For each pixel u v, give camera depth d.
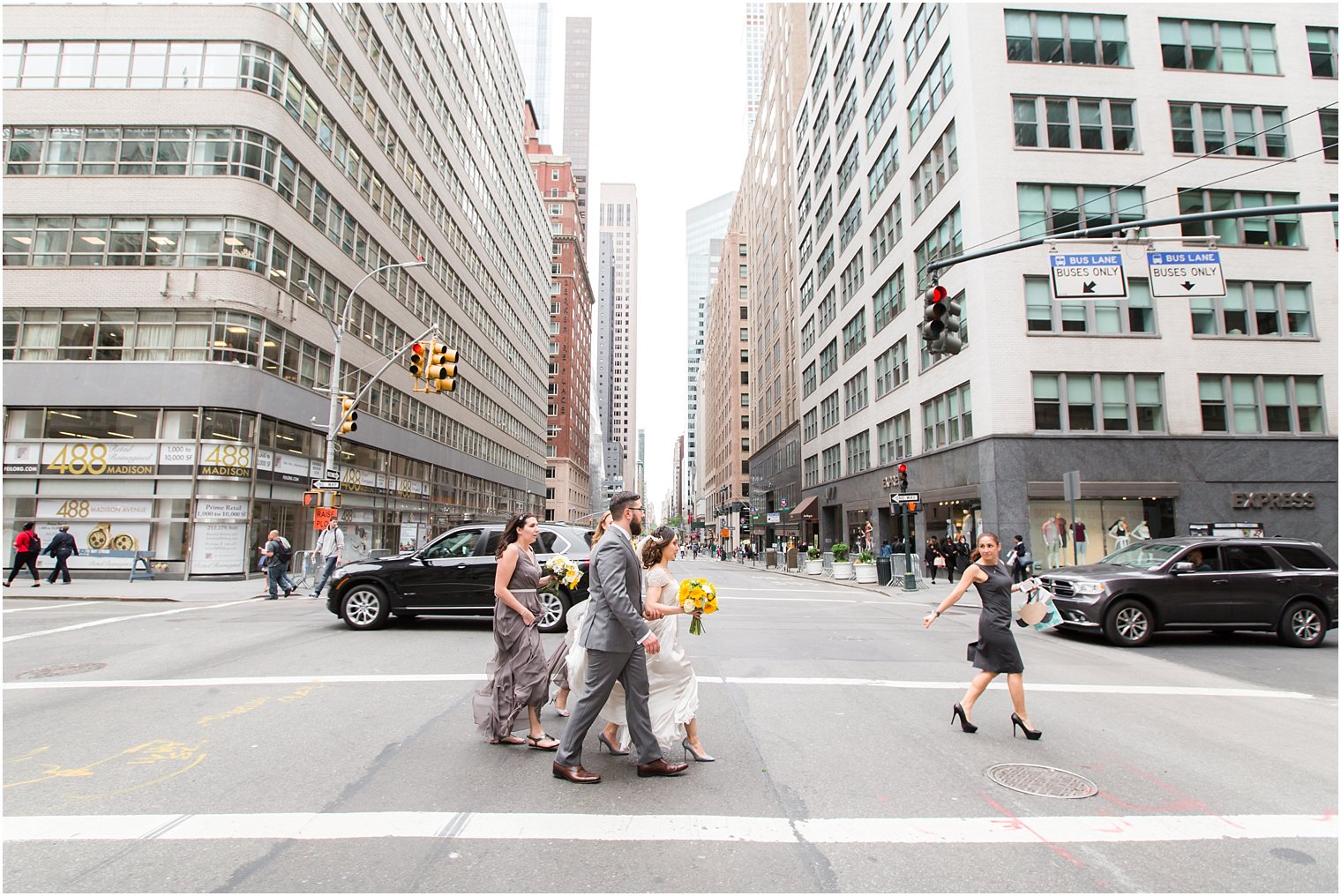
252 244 22.55
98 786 4.28
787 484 57.06
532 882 3.15
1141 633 10.33
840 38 40.09
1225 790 4.47
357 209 29.92
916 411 28.20
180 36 22.75
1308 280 23.05
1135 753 5.22
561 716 6.09
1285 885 3.24
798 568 34.56
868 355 34.69
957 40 24.12
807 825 3.83
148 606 14.46
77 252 21.84
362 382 30.39
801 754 5.07
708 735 5.54
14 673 7.53
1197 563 10.61
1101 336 22.12
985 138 22.88
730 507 89.88
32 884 3.06
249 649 8.98
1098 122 23.41
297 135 24.88
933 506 26.72
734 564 53.44
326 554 16.42
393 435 34.03
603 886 3.12
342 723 5.66
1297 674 8.45
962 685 7.43
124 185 22.06
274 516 23.78
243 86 22.73
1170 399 22.08
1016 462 21.45
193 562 20.73
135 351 21.47
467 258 47.22
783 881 3.20
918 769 4.78
